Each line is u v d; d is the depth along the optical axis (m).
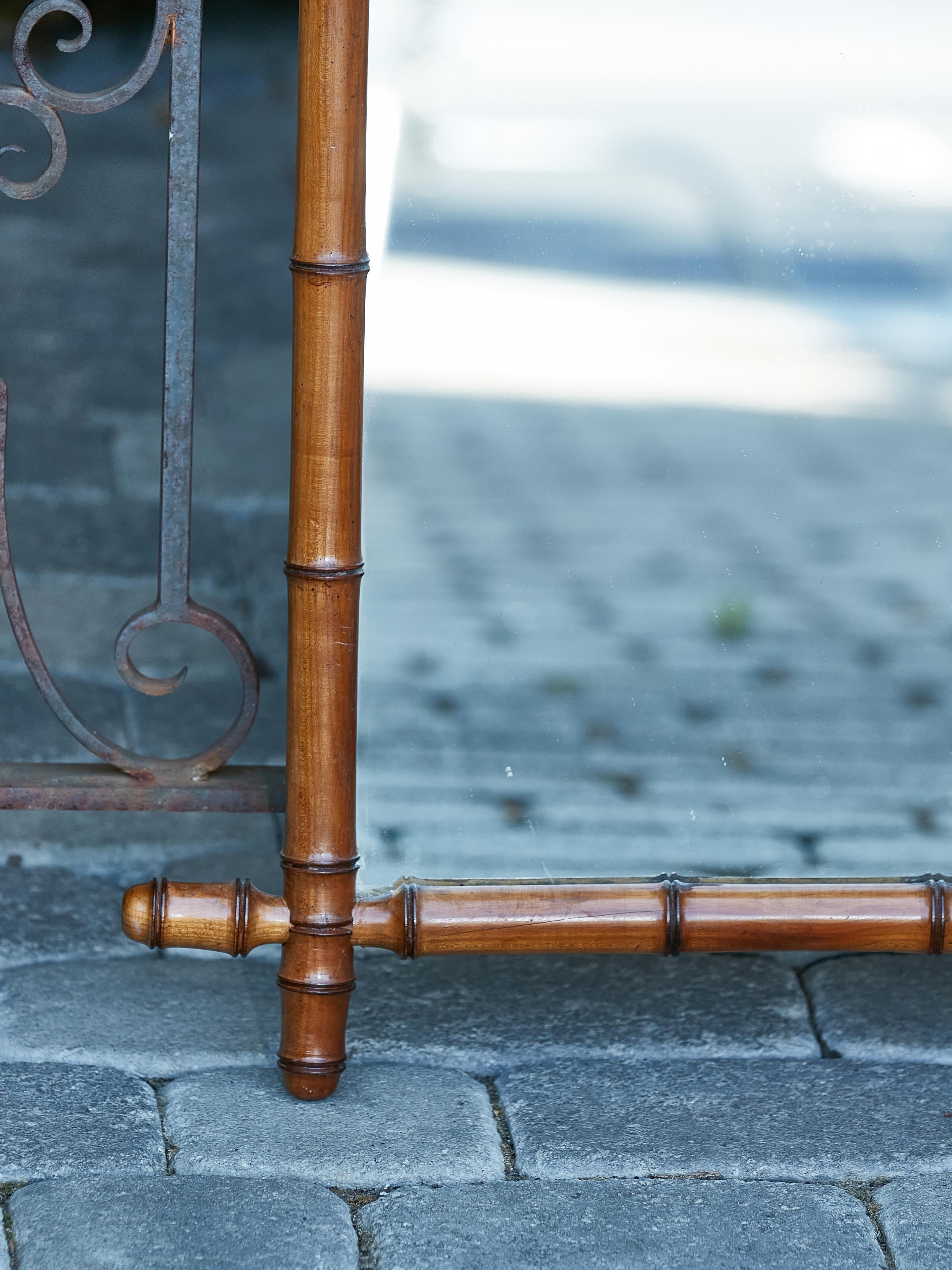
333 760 1.94
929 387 2.05
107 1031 2.19
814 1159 1.96
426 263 1.95
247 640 3.42
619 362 2.00
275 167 8.01
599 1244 1.79
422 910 2.01
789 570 2.08
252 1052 2.16
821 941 2.04
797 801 2.10
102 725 3.06
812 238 2.00
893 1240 1.82
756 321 2.02
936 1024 2.27
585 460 2.02
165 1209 1.83
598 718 2.06
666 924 2.02
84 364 5.18
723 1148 1.98
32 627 3.42
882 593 2.09
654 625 2.05
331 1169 1.92
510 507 2.03
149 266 6.37
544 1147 1.97
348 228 1.81
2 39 9.84
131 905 1.99
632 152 1.94
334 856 1.97
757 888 2.03
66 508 4.05
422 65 1.88
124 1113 2.01
